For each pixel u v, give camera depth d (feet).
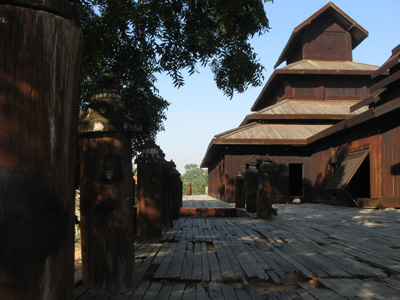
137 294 10.75
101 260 10.80
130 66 19.13
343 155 53.31
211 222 31.96
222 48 17.69
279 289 11.66
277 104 76.28
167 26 16.01
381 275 13.07
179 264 14.82
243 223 30.63
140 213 21.30
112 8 17.03
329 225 28.53
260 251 17.76
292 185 87.40
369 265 15.10
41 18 4.10
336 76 78.59
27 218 3.96
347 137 52.16
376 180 43.98
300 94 78.54
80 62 4.82
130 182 11.31
